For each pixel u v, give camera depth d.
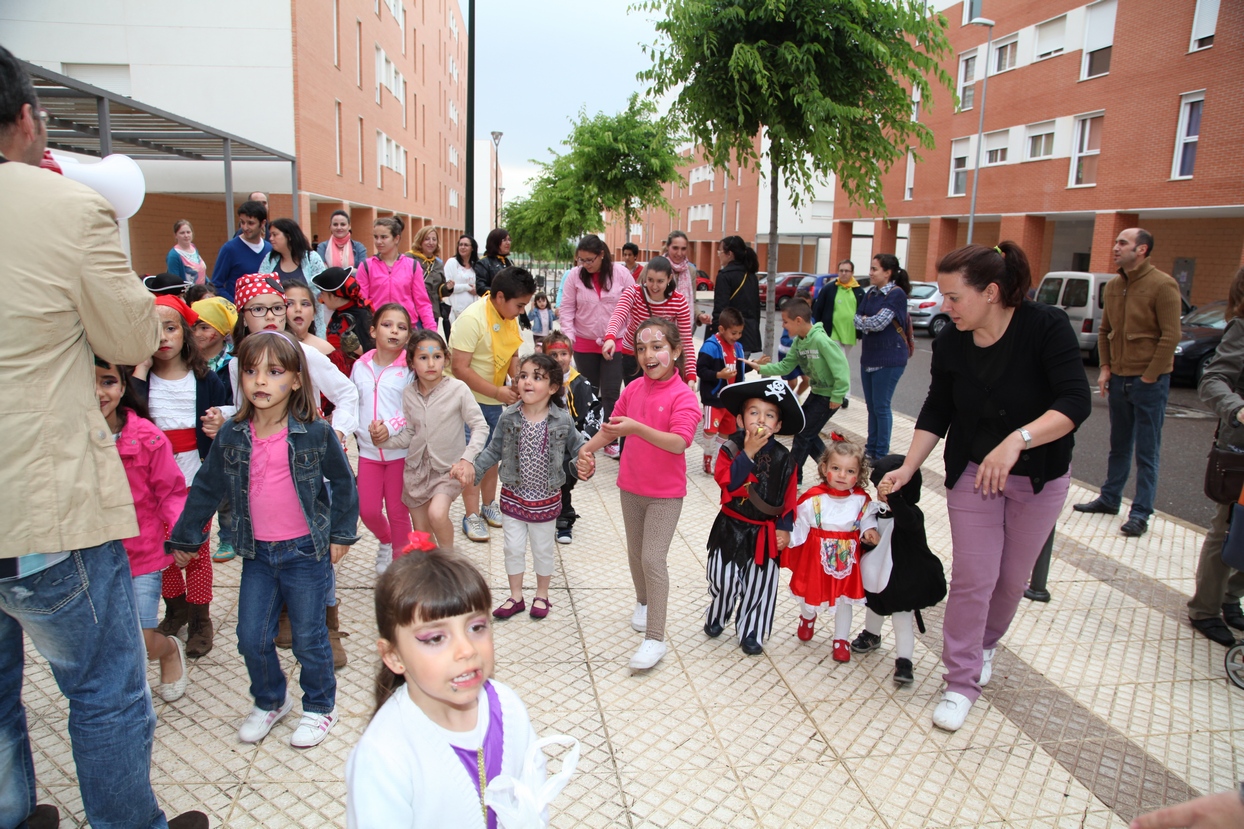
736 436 4.00
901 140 8.48
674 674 3.79
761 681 3.76
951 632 3.49
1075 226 25.81
